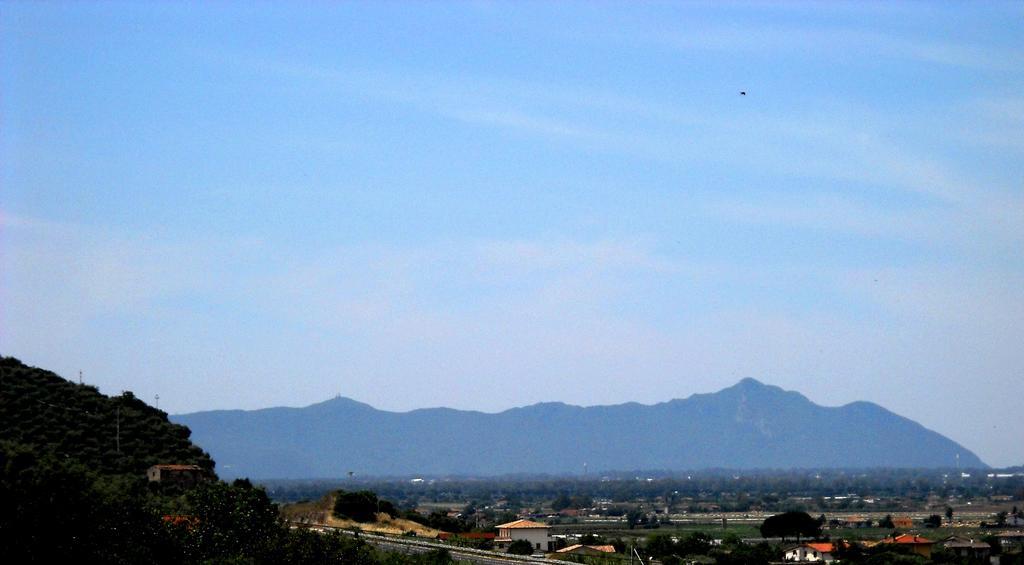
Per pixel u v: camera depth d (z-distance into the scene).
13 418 155.75
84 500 87.62
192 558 97.38
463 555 145.00
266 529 106.00
